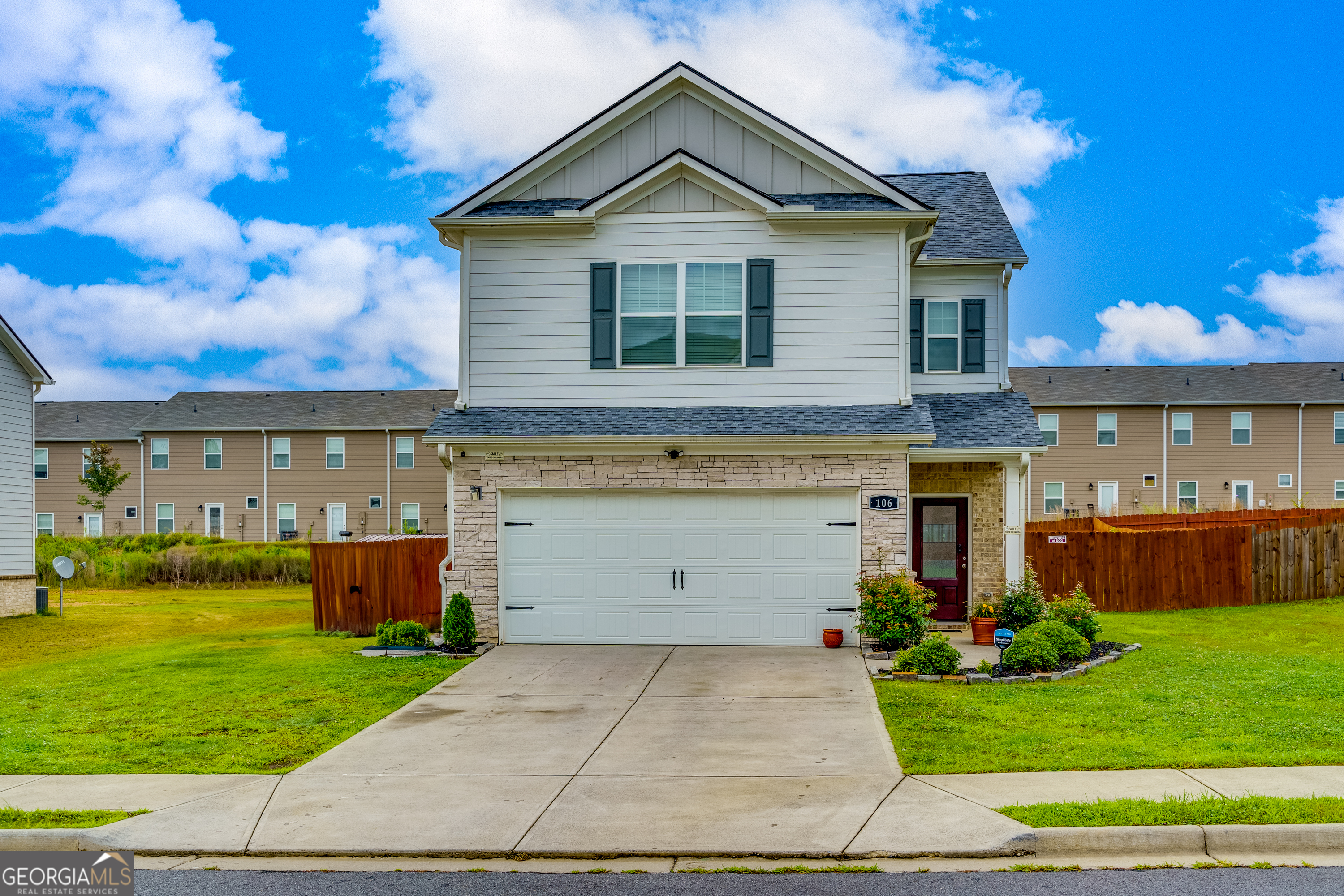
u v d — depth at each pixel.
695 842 6.98
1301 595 20.48
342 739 9.95
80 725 10.56
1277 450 37.09
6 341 22.20
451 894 6.28
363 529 40.12
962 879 6.36
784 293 15.51
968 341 18.34
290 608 23.81
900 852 6.75
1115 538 20.08
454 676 13.05
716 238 15.58
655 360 15.62
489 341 15.84
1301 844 6.71
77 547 33.06
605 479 15.20
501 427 15.15
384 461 40.31
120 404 44.72
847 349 15.41
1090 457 37.75
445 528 39.97
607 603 15.27
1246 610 19.59
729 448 14.93
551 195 16.45
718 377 15.54
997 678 12.32
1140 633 16.66
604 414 15.45
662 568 15.22
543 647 15.05
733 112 16.23
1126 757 8.58
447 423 15.30
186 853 7.05
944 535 17.44
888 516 14.80
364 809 7.75
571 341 15.73
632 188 15.48
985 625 15.43
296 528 40.34
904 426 14.58
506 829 7.29
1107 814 7.02
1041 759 8.59
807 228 15.45
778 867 6.62
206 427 40.59
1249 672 12.49
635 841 7.02
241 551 30.78
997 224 19.44
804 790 8.02
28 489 22.92
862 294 15.42
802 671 13.03
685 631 15.18
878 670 13.02
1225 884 6.21
